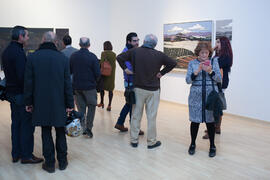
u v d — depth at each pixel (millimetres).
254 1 5121
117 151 3688
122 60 3691
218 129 4434
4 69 3035
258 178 2934
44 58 2811
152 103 3652
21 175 2975
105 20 8547
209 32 5922
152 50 3518
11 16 7402
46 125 2861
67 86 2918
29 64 2791
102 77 5797
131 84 3900
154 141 3785
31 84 2811
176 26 6617
